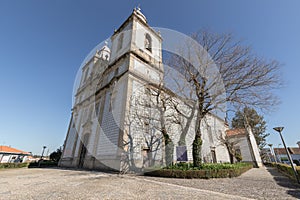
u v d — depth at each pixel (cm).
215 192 532
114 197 453
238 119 2192
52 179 802
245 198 457
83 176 920
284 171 1188
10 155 3269
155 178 855
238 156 2384
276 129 923
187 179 829
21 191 520
